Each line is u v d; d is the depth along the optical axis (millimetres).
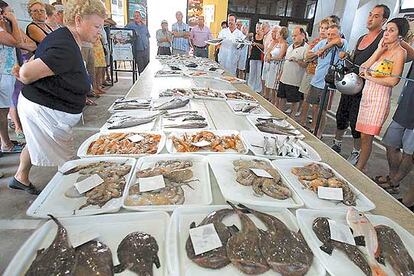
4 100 2658
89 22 1439
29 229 1865
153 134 1531
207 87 2939
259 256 729
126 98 2297
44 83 1512
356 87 2240
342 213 938
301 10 7102
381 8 2492
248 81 5980
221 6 7004
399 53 2059
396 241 817
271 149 1427
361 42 2746
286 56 4234
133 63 6156
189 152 1355
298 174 1197
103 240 782
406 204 2199
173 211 895
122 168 1136
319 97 3445
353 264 735
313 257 755
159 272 693
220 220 854
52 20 3070
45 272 653
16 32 2494
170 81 3123
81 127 3621
